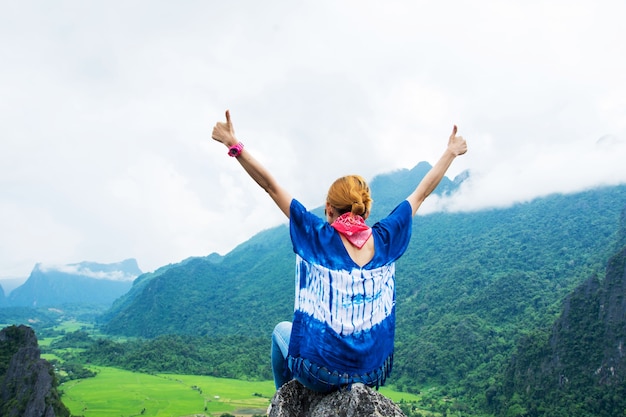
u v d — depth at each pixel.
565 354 77.56
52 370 59.19
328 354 2.74
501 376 89.00
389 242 2.99
